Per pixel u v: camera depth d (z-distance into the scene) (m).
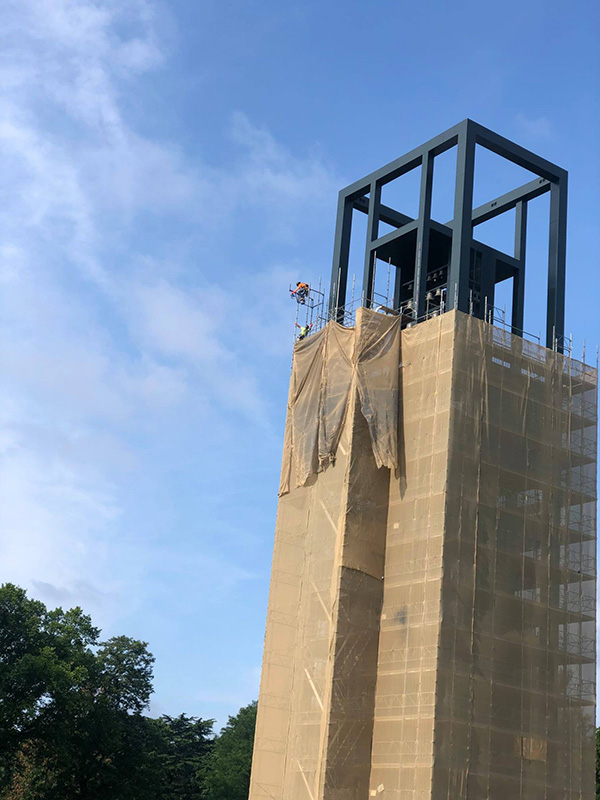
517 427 63.34
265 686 64.75
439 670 55.59
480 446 61.16
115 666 100.06
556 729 59.09
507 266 71.94
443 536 58.09
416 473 61.75
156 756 99.69
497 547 60.09
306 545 65.38
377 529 62.72
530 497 62.66
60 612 95.06
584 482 65.50
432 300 71.50
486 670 57.28
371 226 70.81
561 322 68.31
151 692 100.19
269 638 65.75
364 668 59.72
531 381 65.00
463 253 64.50
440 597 56.94
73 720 87.12
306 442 67.88
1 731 82.31
